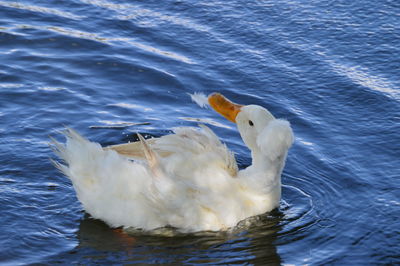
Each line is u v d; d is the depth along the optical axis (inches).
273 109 555.5
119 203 410.6
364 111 555.8
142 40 634.2
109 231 411.8
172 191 407.2
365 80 591.5
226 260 392.8
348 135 526.9
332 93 576.1
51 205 430.9
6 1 676.1
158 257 391.9
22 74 570.9
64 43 617.9
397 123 541.6
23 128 504.4
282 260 394.9
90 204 415.5
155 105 552.1
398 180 477.1
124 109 541.6
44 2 680.4
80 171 413.4
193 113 545.6
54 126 511.5
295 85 585.3
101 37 632.4
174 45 629.9
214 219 414.9
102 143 500.1
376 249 408.5
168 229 413.7
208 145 428.8
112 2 691.4
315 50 629.9
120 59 602.9
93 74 581.3
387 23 668.1
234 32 652.1
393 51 628.4
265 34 650.2
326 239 414.9
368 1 697.0
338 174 482.3
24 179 451.5
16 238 399.5
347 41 642.2
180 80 582.9
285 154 426.3
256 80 589.9
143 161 423.2
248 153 500.1
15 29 631.2
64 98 546.0
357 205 450.0
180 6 689.0
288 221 430.3
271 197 432.8
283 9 687.1
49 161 469.1
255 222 427.8
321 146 513.0
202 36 644.7
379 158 501.4
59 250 393.1
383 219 435.8
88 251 393.7
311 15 679.7
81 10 672.4
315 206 447.5
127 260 387.9
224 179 421.4
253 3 695.7
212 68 602.2
